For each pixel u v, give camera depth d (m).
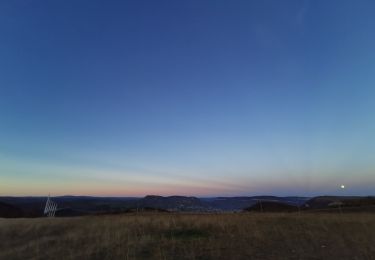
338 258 13.15
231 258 13.75
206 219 24.36
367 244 15.23
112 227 22.83
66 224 26.98
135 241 17.31
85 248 16.67
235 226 20.97
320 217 25.19
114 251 15.47
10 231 24.50
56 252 16.50
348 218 24.08
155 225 22.39
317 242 16.11
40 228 25.47
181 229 20.56
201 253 14.61
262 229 19.70
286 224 21.48
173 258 13.91
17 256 16.59
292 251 14.52
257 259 13.45
